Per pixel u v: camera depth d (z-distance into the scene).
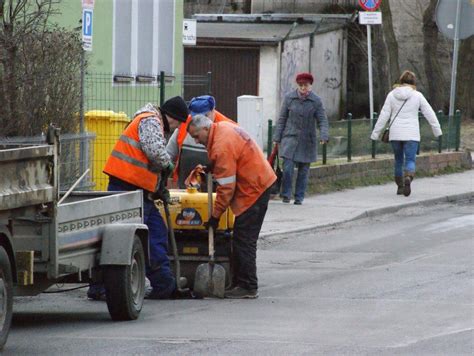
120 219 35.22
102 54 73.69
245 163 38.34
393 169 76.62
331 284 40.53
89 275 33.56
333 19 122.38
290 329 31.91
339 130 73.06
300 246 50.41
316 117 62.16
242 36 109.62
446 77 123.88
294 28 118.25
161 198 38.31
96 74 66.69
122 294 33.22
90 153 50.69
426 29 119.44
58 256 31.12
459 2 79.62
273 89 109.56
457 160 82.50
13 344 29.81
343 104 123.56
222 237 39.62
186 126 39.59
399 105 66.69
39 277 31.69
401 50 126.88
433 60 119.31
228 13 130.75
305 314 34.53
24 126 47.22
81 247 32.50
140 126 37.78
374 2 75.62
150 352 28.62
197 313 35.09
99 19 73.25
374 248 49.72
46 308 36.94
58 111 48.47
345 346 29.30
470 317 33.47
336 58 121.62
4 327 28.25
